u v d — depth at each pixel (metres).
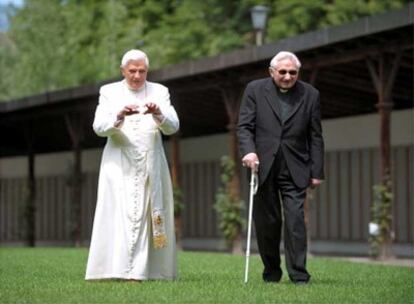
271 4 99.50
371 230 48.91
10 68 119.00
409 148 60.69
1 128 88.69
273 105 25.28
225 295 22.00
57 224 92.00
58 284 24.78
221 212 59.41
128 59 26.20
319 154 25.42
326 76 56.56
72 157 90.38
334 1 93.44
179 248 64.38
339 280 26.98
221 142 76.50
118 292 22.61
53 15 112.06
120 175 25.92
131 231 25.62
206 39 102.06
